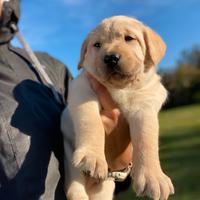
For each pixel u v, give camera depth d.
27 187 0.33
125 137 0.40
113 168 0.41
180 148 1.69
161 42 0.41
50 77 0.43
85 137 0.36
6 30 0.40
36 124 0.35
